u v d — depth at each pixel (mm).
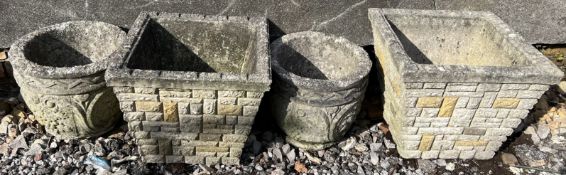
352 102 2355
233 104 2102
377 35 2596
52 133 2541
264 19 2525
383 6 2758
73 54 2609
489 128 2443
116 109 2508
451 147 2570
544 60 2238
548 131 2891
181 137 2295
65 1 2533
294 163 2549
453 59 2883
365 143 2721
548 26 3035
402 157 2639
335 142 2656
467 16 2701
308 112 2334
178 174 2428
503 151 2754
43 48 2459
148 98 2039
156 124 2195
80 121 2367
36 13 2566
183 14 2496
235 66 2693
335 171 2506
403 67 2104
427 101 2250
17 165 2387
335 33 2832
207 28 2500
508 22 2980
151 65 2482
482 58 2734
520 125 2938
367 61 2420
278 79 2262
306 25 2766
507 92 2225
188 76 1951
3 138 2543
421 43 2803
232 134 2291
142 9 2604
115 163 2424
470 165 2643
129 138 2598
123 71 1930
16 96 2840
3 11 2520
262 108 2867
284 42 2541
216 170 2471
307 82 2201
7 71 2852
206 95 2041
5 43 2658
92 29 2514
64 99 2234
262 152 2600
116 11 2604
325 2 2676
